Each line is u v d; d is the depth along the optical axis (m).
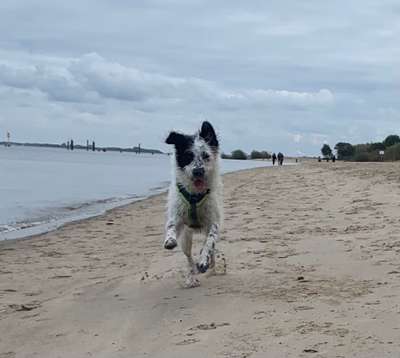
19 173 17.92
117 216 6.54
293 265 2.90
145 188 12.62
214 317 2.06
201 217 2.75
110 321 2.16
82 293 2.66
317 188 8.67
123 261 3.57
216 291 2.46
